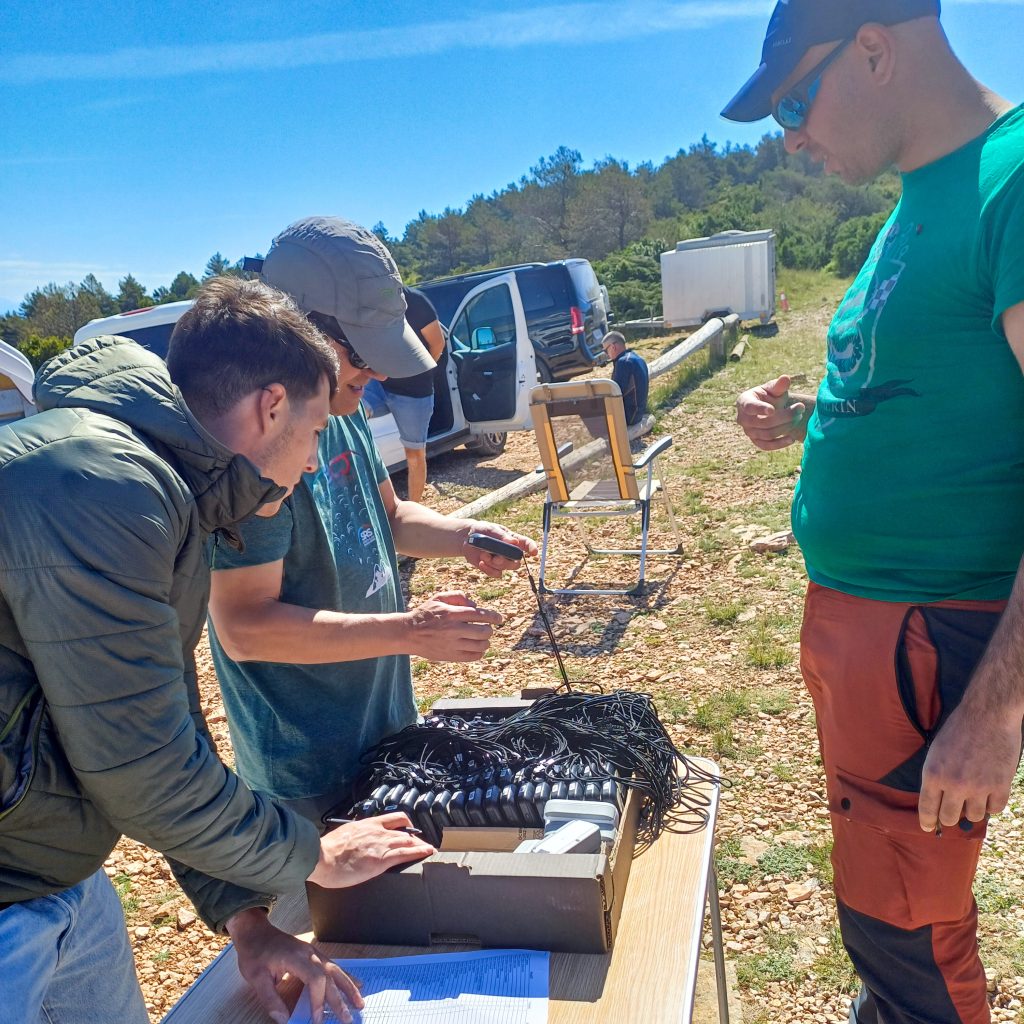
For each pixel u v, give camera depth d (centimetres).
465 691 460
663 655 472
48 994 134
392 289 180
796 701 409
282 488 134
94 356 129
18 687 117
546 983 135
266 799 135
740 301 1897
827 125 164
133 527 113
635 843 169
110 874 345
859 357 168
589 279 1298
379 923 150
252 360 129
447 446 998
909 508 164
